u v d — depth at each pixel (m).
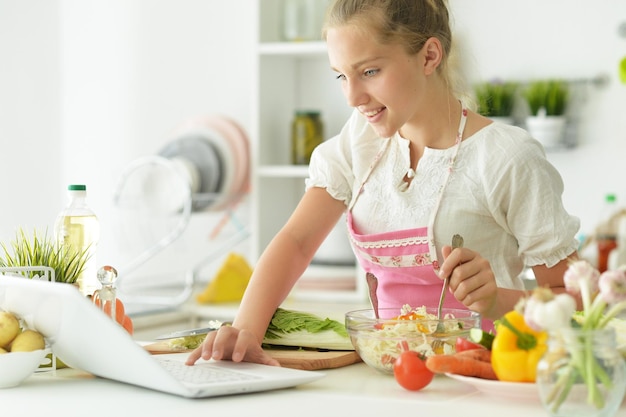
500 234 1.80
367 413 1.19
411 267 1.81
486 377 1.30
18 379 1.41
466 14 3.56
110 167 4.12
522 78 3.51
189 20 3.98
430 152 1.79
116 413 1.22
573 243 1.73
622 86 3.38
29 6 4.06
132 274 4.06
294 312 1.70
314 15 3.58
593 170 3.43
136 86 4.08
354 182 1.90
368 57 1.59
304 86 3.82
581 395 1.10
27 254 1.61
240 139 3.64
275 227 3.73
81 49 4.17
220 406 1.25
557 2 3.46
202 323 3.32
